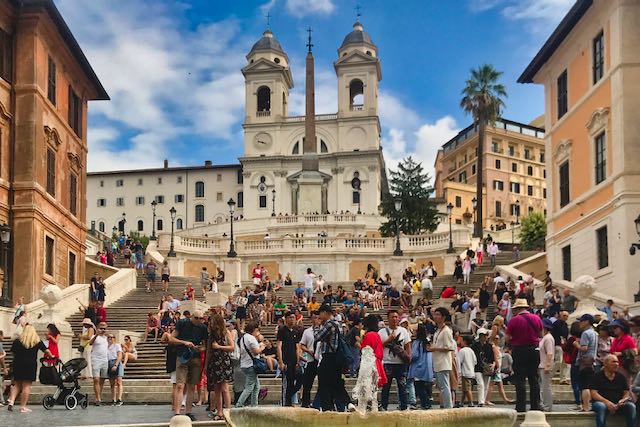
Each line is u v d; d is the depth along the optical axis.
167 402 21.55
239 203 118.38
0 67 32.72
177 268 53.00
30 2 33.34
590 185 34.03
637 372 16.31
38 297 33.12
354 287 43.12
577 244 35.44
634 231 30.16
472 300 30.09
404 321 19.38
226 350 16.44
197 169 119.44
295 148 112.00
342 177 110.31
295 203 109.38
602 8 32.50
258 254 57.47
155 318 29.62
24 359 18.20
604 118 32.44
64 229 37.47
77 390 19.52
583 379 15.80
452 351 17.95
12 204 32.94
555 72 38.62
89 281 43.31
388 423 12.57
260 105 115.06
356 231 84.69
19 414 17.77
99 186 122.25
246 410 12.29
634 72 30.89
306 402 16.55
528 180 125.62
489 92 66.62
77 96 40.91
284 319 18.08
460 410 12.62
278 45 117.12
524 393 16.20
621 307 28.67
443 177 134.00
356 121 111.44
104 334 21.02
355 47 113.56
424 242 56.53
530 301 31.27
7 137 33.09
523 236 81.44
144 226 120.12
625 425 15.10
